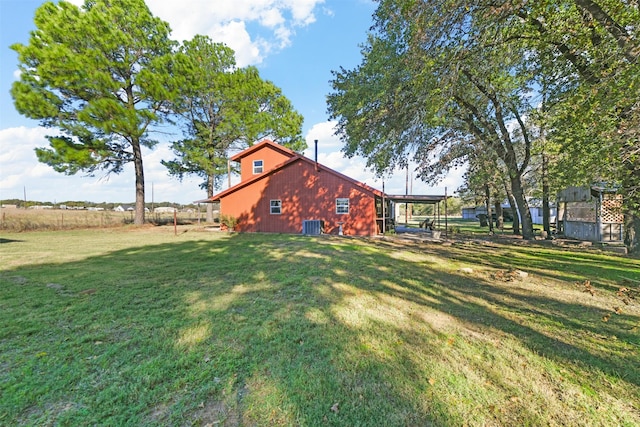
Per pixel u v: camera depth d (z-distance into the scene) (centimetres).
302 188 1539
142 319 345
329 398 206
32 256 769
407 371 241
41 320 337
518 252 924
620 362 259
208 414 189
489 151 1240
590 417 190
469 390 217
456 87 646
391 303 415
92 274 568
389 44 835
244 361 254
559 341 299
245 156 1844
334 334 310
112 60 1508
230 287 488
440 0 496
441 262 730
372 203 1417
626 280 530
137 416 186
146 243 1062
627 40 439
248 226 1641
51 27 1315
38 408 192
